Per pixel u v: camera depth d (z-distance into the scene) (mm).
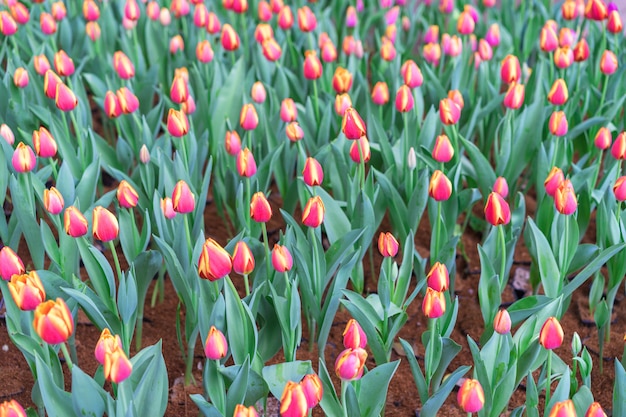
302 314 3619
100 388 2432
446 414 3135
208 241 2420
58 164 4297
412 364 2713
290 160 3881
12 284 2285
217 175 3898
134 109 3527
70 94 3457
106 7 5004
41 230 3018
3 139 3447
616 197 3051
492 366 2727
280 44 4938
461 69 4426
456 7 5793
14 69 4254
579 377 3318
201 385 3246
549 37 4121
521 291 3789
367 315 2947
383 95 3641
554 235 3152
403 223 3496
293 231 3307
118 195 2988
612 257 3248
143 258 3105
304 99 4516
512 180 3938
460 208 3637
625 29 5820
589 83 4578
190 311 3072
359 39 4992
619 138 3240
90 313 2805
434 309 2572
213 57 4480
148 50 4965
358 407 2510
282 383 2676
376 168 3969
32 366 2822
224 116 4133
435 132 3906
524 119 3824
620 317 3648
